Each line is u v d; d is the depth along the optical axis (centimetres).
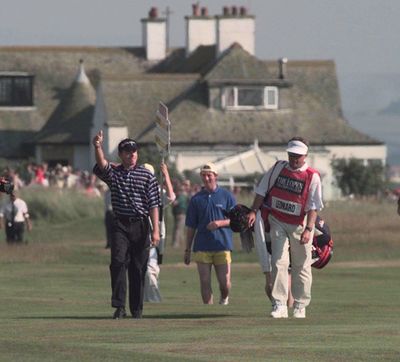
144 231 5991
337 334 5019
